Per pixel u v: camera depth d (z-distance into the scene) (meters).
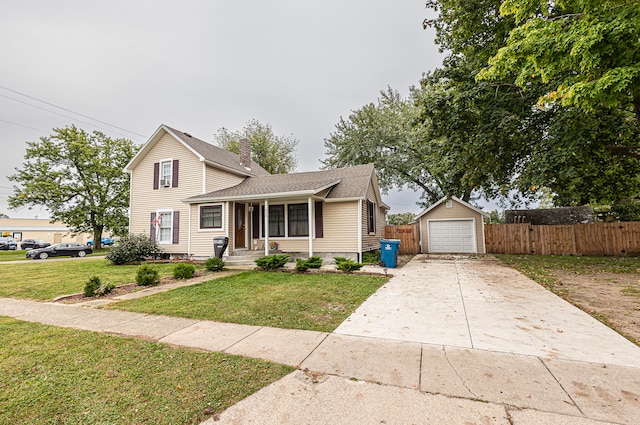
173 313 5.37
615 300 5.67
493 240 16.08
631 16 5.61
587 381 2.74
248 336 4.14
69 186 24.97
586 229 14.32
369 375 2.93
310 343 3.83
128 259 13.19
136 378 2.96
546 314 4.88
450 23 12.24
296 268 9.71
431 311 5.20
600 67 6.13
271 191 12.35
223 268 10.73
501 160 12.13
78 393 2.70
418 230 17.56
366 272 9.31
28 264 14.52
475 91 10.85
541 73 6.61
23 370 3.17
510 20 10.36
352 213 12.30
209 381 2.87
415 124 13.04
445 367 3.08
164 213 14.95
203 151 15.02
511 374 2.90
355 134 24.19
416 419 2.21
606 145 10.78
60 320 5.08
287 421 2.22
